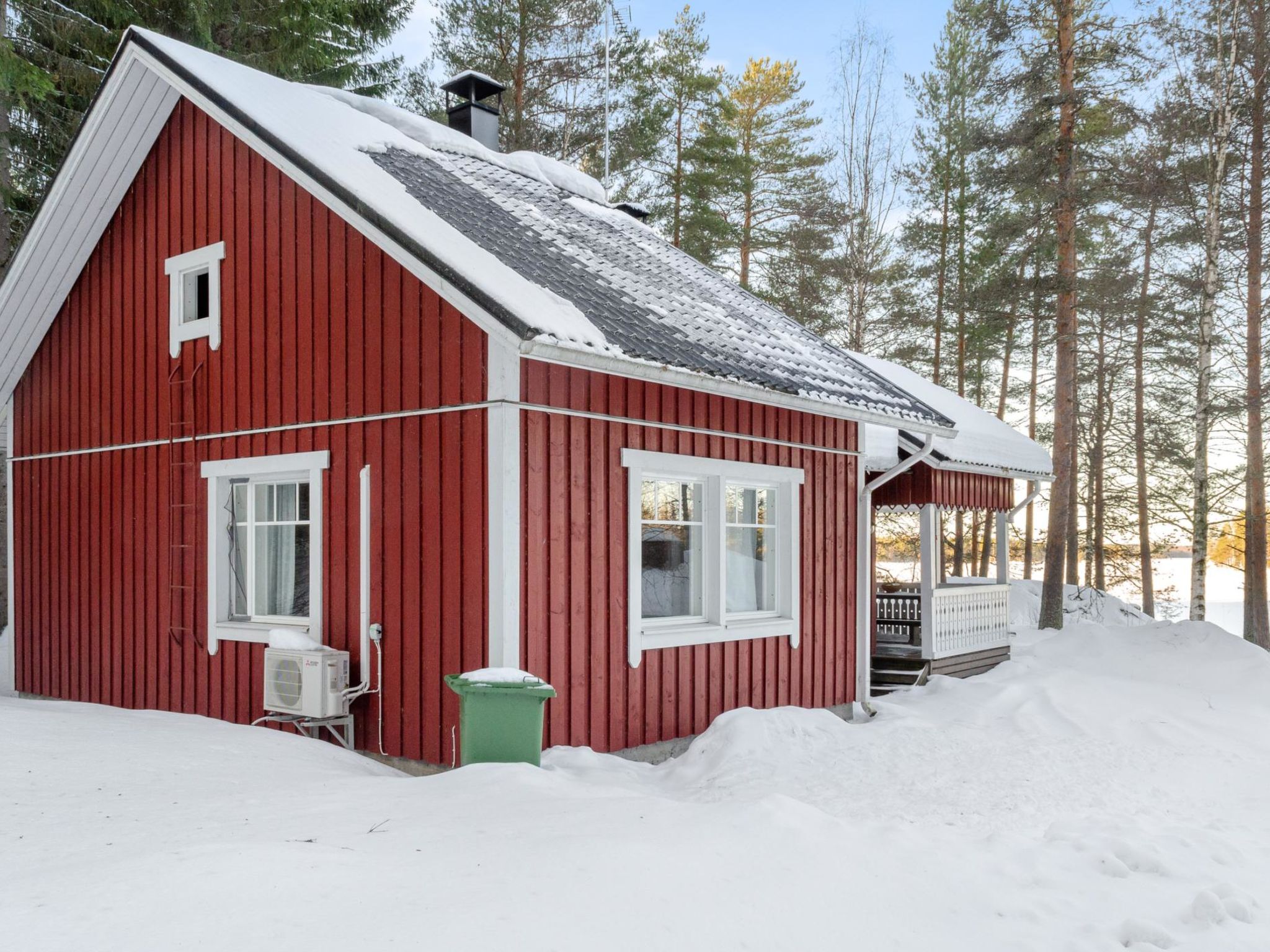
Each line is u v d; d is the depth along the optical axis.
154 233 10.28
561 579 7.56
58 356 11.44
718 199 28.59
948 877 4.37
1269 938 4.06
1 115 15.92
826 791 7.31
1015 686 12.01
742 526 9.88
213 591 9.30
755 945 3.49
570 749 7.40
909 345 28.31
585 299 7.95
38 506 11.62
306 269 8.67
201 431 9.60
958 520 28.20
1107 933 3.99
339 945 3.17
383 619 7.89
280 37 18.80
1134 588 31.11
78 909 3.44
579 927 3.42
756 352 9.53
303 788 5.82
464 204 9.27
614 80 25.38
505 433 7.12
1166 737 9.88
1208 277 16.73
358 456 8.14
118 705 10.34
